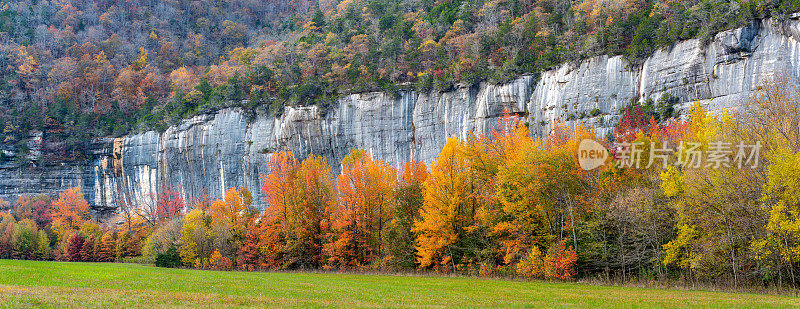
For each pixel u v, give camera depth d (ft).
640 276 109.60
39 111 400.26
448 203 132.77
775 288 90.58
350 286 91.86
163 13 586.45
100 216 373.20
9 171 376.07
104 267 145.28
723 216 94.58
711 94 198.29
